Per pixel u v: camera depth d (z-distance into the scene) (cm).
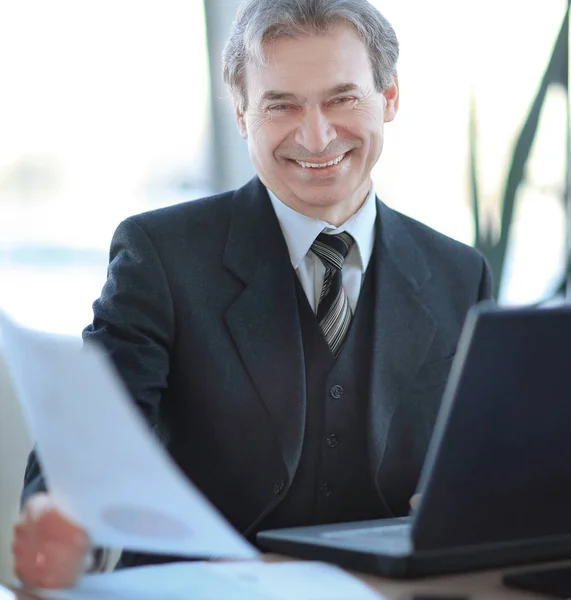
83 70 338
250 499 184
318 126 188
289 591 123
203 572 133
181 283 190
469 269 210
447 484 123
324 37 187
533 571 132
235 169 350
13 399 321
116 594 125
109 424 111
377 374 190
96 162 342
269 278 192
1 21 328
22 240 337
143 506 117
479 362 117
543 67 366
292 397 184
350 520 189
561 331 119
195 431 187
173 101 346
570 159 365
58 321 338
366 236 201
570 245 365
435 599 119
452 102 362
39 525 131
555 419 123
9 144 333
